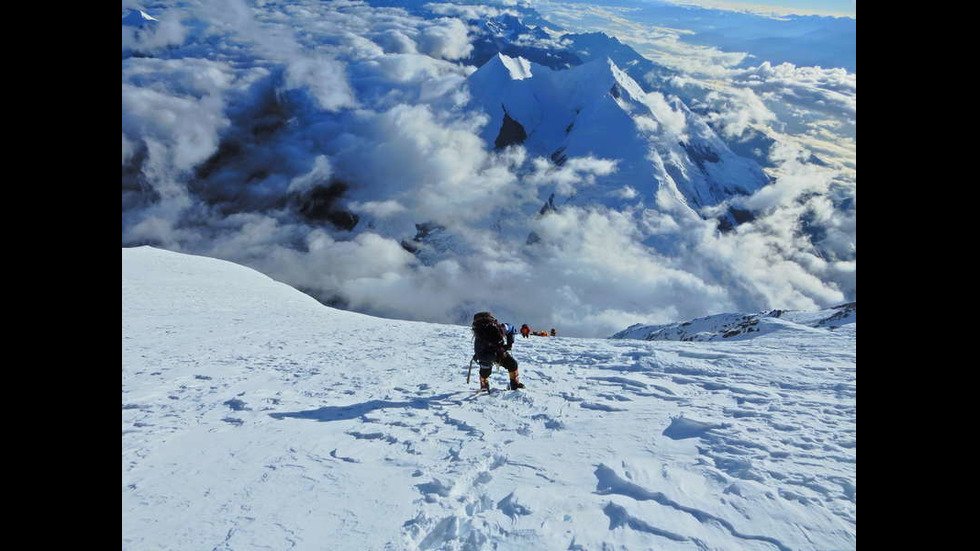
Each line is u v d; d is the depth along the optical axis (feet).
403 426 19.89
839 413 17.79
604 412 19.75
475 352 24.82
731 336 57.16
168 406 24.95
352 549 11.33
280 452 17.54
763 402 19.71
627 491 12.83
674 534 10.73
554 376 27.43
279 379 31.17
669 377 25.09
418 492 13.85
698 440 15.87
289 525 12.43
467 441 17.63
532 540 10.96
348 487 14.40
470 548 11.05
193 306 102.89
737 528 10.78
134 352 43.47
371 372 32.22
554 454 15.71
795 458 13.84
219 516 12.98
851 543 9.93
